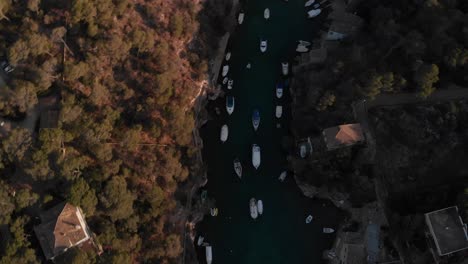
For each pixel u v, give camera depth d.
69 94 90.12
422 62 94.81
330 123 100.25
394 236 95.88
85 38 92.44
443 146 96.69
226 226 102.50
